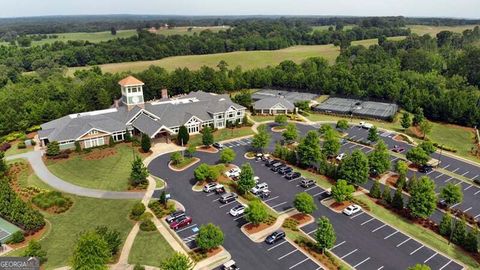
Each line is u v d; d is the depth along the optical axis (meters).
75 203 66.06
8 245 53.72
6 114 101.38
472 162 88.19
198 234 52.44
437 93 135.62
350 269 50.16
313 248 54.06
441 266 51.41
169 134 97.69
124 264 49.81
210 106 108.88
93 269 43.19
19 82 158.38
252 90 162.88
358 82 149.62
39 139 92.56
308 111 127.06
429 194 60.78
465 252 54.84
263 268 49.81
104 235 50.03
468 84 161.50
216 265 50.16
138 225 59.38
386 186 67.88
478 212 66.25
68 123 92.25
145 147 87.88
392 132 107.69
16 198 59.00
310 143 78.81
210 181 74.50
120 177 76.19
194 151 84.81
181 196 68.88
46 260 50.34
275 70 170.00
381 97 140.88
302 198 60.12
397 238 57.44
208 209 64.50
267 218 61.44
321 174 78.38
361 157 71.12
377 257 52.88
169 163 83.19
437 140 103.06
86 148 89.62
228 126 108.31
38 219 57.34
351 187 64.50
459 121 117.31
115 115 99.00
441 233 58.59
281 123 111.75
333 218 62.41
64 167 80.50
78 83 150.62
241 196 68.88
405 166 75.06
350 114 124.69
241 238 56.34
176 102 110.31
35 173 77.56
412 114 127.25
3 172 75.19
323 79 153.62
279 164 81.44
